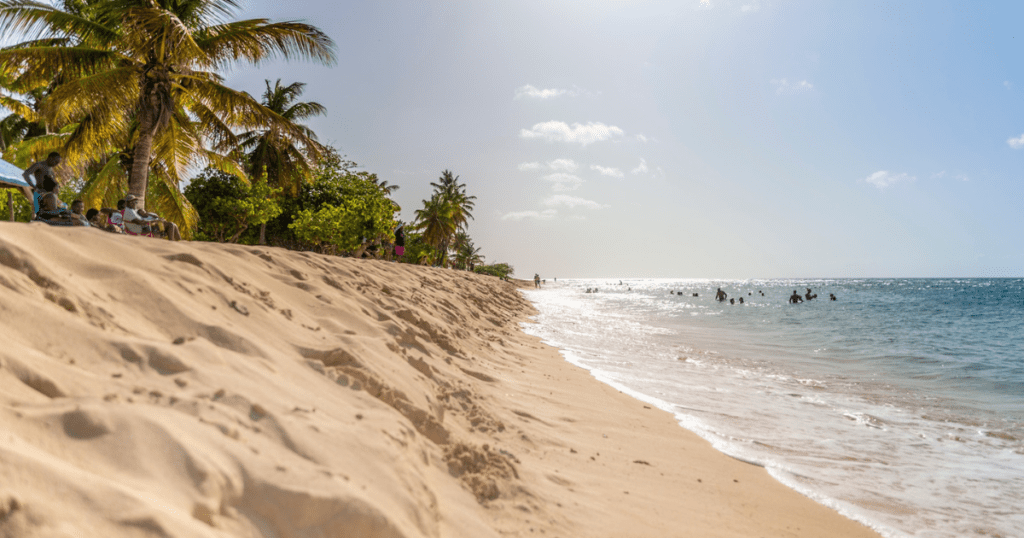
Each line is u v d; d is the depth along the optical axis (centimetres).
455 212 7088
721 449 571
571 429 549
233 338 329
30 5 1392
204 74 1650
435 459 330
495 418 488
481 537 263
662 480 452
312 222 2695
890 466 562
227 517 171
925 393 989
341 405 313
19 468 130
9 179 1090
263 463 200
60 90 1423
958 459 597
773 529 389
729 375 1045
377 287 852
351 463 236
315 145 1900
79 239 362
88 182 2395
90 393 200
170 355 255
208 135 1914
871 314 3328
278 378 304
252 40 1542
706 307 4053
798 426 693
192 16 1527
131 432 175
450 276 2323
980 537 411
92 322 264
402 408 364
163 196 2117
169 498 158
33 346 213
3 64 1464
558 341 1406
